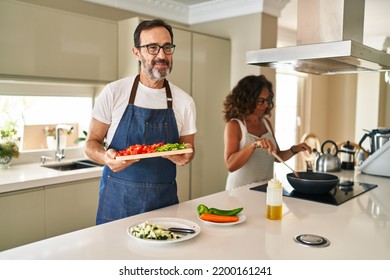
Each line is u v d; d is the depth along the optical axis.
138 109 1.65
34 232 2.27
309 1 1.91
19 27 2.36
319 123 5.95
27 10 2.39
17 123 2.84
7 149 2.61
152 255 1.07
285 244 1.17
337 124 6.05
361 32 1.96
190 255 1.08
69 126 2.89
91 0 3.04
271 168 2.29
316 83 5.77
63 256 1.06
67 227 2.44
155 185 1.63
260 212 1.51
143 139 1.66
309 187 1.75
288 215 1.48
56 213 2.38
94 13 3.08
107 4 3.15
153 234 1.15
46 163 2.89
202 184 3.44
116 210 1.62
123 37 2.90
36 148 2.96
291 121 5.48
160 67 1.54
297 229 1.31
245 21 3.47
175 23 3.74
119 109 1.66
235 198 1.74
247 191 1.89
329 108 6.11
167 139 1.70
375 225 1.36
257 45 3.39
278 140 5.27
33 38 2.43
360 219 1.43
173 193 1.71
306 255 1.08
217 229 1.30
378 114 5.36
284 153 2.40
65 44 2.60
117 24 2.93
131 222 1.37
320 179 1.90
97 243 1.16
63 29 2.58
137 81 1.69
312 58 1.70
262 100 2.20
